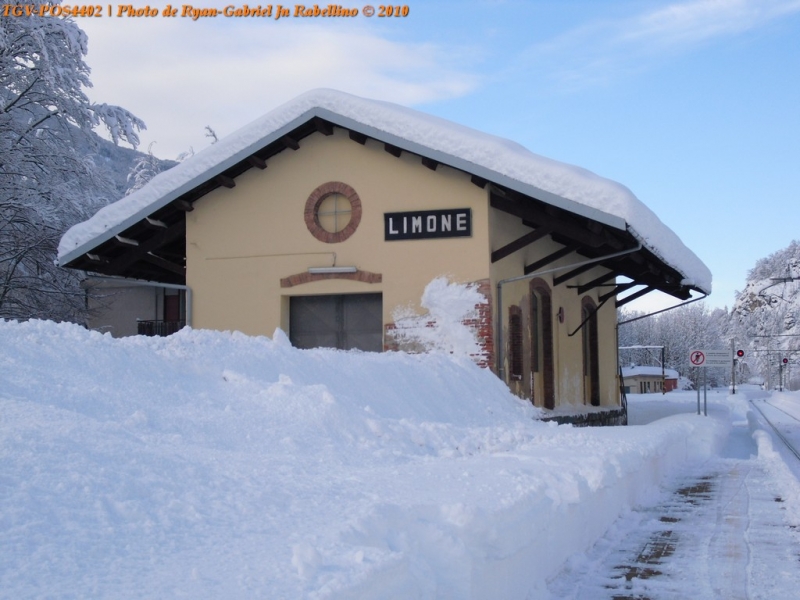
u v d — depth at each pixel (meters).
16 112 26.41
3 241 24.89
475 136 15.57
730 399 51.88
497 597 5.49
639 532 8.95
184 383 8.29
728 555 7.85
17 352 7.07
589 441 11.07
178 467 5.38
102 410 6.58
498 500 5.89
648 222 15.30
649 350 110.38
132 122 27.41
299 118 16.67
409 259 16.53
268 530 4.56
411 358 13.96
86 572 3.58
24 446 4.80
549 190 14.80
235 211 17.83
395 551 4.64
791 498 11.05
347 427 8.40
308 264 17.25
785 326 123.69
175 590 3.43
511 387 16.83
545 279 19.31
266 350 10.39
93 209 27.94
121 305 27.67
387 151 16.78
